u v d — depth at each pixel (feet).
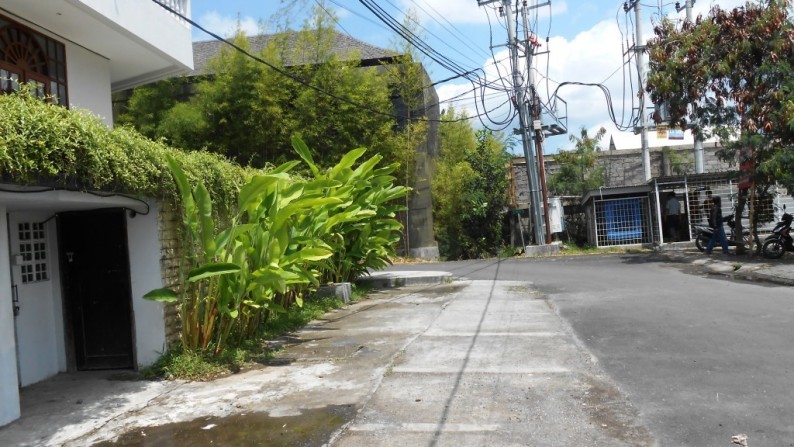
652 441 14.10
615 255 64.28
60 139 16.84
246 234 24.13
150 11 32.81
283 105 59.16
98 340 23.67
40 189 17.69
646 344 23.40
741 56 49.83
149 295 21.18
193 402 18.70
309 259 25.72
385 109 64.90
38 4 27.35
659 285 40.52
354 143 62.23
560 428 15.10
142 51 33.81
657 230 69.67
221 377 21.50
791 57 48.73
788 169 47.73
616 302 33.71
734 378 18.63
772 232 54.80
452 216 79.56
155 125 58.44
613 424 15.25
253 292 24.16
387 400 17.69
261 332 27.45
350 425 15.81
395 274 48.01
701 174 65.92
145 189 21.25
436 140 86.33
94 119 19.30
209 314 23.15
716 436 14.28
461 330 27.32
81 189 18.53
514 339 25.02
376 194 40.60
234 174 27.71
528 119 69.77
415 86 69.97
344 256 40.16
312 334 28.27
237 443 15.05
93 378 22.43
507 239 82.48
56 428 16.97
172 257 23.72
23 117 15.90
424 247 73.46
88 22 29.48
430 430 15.21
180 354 22.86
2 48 27.89
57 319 23.71
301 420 16.39
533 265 58.85
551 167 86.53
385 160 66.44
